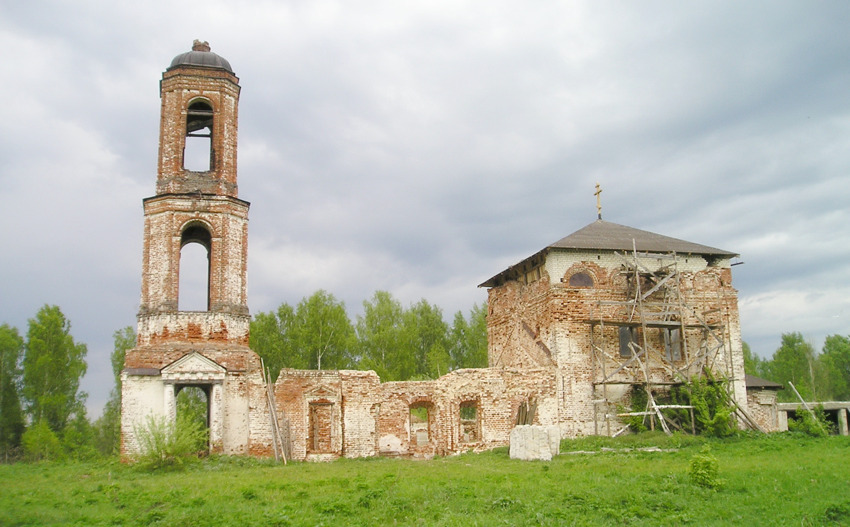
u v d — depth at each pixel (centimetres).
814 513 1461
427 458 3164
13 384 5041
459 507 1606
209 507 1648
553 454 2736
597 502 1597
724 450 2720
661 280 3484
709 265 3725
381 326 5741
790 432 3316
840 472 1922
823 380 6731
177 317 3098
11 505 1745
